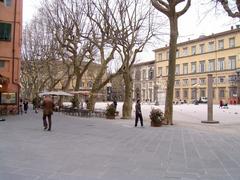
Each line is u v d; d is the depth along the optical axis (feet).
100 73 120.47
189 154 38.24
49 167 28.86
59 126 71.97
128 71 105.91
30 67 186.09
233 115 128.47
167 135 58.95
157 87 266.57
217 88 309.01
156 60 373.40
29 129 62.95
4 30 110.32
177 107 207.72
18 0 113.50
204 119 108.78
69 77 156.87
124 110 105.81
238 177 27.12
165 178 26.27
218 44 310.45
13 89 112.68
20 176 25.35
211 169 30.09
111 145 43.93
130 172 28.02
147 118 108.27
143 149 41.24
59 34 131.13
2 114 105.91
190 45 341.00
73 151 37.93
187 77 343.46
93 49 142.92
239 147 45.19
